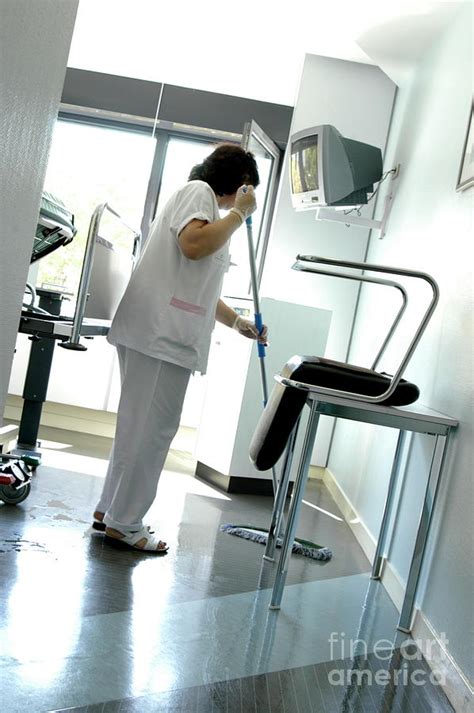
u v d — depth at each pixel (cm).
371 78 483
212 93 511
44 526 269
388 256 397
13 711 146
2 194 139
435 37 379
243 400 403
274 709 169
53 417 504
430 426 228
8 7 126
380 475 328
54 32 153
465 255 253
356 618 241
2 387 158
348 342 486
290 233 485
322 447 485
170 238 258
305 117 484
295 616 233
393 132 461
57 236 290
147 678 172
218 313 301
